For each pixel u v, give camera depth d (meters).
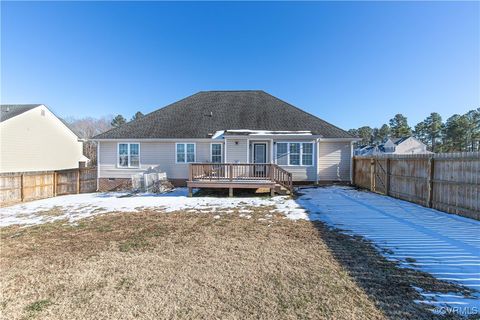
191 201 10.34
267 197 11.12
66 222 7.24
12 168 18.31
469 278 3.55
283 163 14.48
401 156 10.23
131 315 2.78
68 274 3.84
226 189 13.45
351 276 3.64
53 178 13.02
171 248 4.91
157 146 15.05
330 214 7.77
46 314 2.84
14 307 2.99
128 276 3.73
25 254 4.72
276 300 3.03
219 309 2.86
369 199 10.36
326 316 2.71
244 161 14.33
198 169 13.53
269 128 15.20
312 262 4.16
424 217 7.25
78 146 25.48
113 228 6.45
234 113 16.62
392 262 4.12
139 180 13.62
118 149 15.15
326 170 14.70
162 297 3.13
